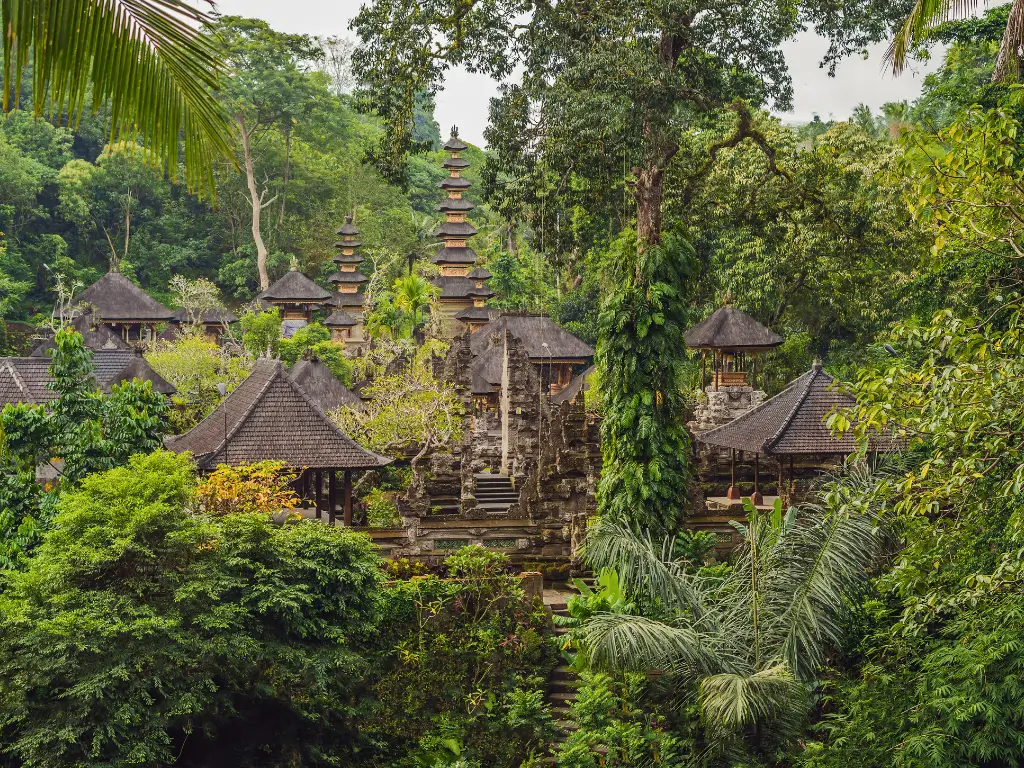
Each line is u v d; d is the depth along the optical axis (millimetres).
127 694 15219
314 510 26859
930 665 14297
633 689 17453
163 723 15242
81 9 5945
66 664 15055
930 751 13078
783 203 33625
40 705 15102
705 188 33000
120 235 89312
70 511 16750
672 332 22609
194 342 47812
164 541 16688
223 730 17359
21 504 20641
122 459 21312
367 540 19375
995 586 11883
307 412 24625
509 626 21109
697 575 18859
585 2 25984
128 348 49031
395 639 20578
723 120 37406
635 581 17734
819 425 25938
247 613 16844
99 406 21812
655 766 16203
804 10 27203
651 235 26297
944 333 12203
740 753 15469
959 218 12297
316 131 95125
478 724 19438
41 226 85375
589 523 22922
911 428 12883
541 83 26656
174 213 91250
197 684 15938
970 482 12766
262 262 83688
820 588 16438
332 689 18438
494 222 85750
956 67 34031
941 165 12000
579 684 18531
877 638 17406
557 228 28719
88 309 63562
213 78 6285
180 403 43062
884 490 13305
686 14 25500
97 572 16297
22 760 15055
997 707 12922
